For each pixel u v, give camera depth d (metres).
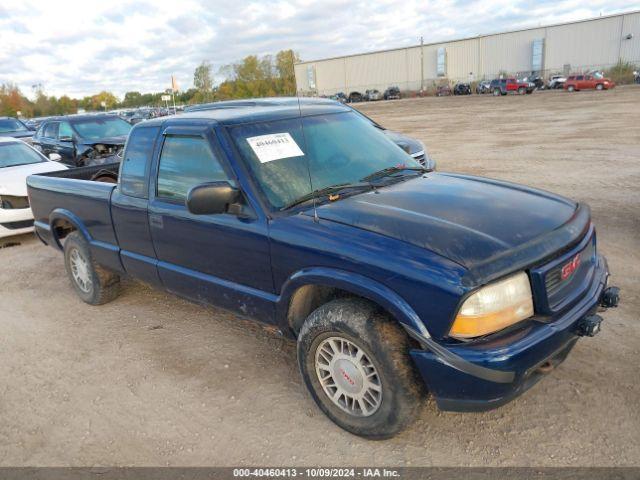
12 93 102.50
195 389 3.75
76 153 11.73
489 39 68.75
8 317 5.25
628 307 4.42
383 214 3.05
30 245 8.02
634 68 56.94
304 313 3.39
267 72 82.44
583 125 18.84
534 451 2.91
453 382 2.61
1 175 8.51
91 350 4.43
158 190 4.04
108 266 4.91
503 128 20.11
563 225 3.03
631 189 8.54
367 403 3.01
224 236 3.52
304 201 3.35
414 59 75.50
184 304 5.23
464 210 3.12
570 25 62.44
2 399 3.81
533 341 2.60
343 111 4.43
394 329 2.79
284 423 3.31
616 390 3.35
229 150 3.49
